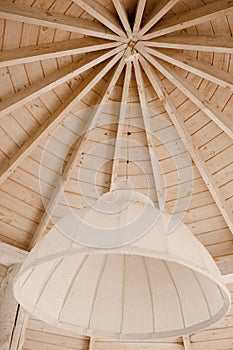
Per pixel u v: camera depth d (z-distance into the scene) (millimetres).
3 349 3918
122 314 2178
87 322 2139
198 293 2098
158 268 2240
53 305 2078
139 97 4102
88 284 2221
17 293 1850
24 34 3490
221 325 4945
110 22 3486
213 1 3383
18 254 4328
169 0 3244
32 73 3775
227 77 3684
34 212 4492
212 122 4141
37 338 5004
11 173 4230
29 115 4043
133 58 3750
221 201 4273
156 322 2135
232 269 4258
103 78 4059
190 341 5109
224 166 4297
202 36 3570
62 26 3377
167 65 3869
